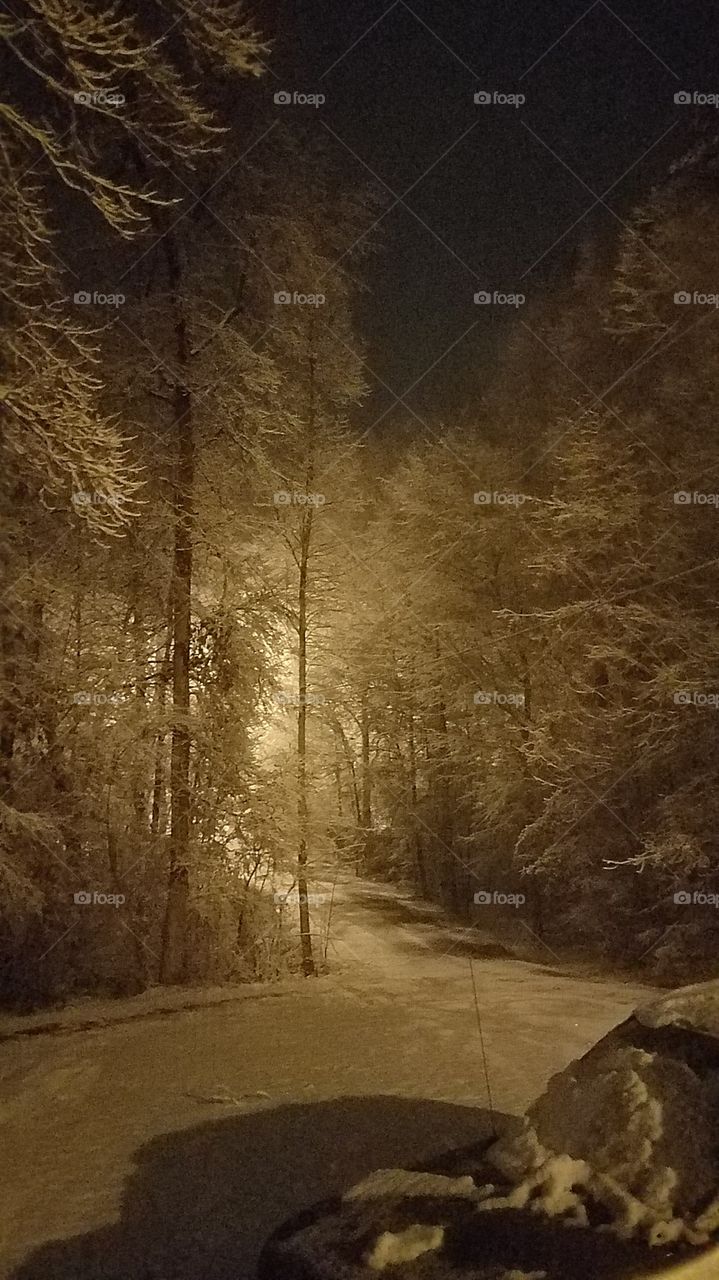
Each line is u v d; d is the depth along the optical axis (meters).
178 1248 5.12
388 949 23.92
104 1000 14.96
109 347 16.91
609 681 23.14
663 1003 4.76
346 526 20.92
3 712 15.66
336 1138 6.98
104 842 17.03
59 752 16.31
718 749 19.02
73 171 10.98
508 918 29.48
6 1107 8.16
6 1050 10.65
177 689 17.59
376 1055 9.70
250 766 18.23
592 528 22.67
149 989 16.11
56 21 9.32
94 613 17.14
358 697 23.05
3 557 14.38
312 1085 8.49
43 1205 5.83
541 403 28.53
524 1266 3.65
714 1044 4.42
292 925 19.86
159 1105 8.02
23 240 10.12
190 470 17.66
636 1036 4.66
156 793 17.94
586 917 23.14
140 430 17.27
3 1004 14.45
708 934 18.61
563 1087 4.64
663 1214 3.83
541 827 23.75
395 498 29.17
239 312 18.20
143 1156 6.70
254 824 18.05
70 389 10.72
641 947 20.84
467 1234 3.93
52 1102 8.29
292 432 19.66
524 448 28.78
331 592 20.81
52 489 11.45
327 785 20.30
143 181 16.11
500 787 27.00
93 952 16.06
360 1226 4.14
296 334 19.27
